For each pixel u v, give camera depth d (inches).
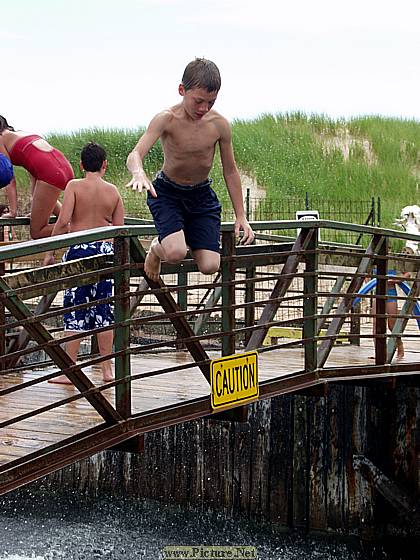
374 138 1245.7
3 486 205.0
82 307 223.8
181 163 227.6
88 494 402.3
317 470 363.6
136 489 394.9
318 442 363.6
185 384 295.4
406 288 407.5
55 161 332.5
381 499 359.3
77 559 370.3
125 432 236.5
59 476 408.2
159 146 1119.0
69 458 221.0
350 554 358.6
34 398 276.7
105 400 231.6
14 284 211.5
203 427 382.9
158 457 392.2
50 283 217.5
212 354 367.6
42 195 332.2
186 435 386.6
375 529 358.6
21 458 210.5
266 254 280.5
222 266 267.7
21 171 1054.4
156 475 391.5
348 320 409.7
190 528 381.4
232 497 377.7
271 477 370.3
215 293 343.6
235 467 377.1
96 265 232.1
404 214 474.0
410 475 361.4
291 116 1273.4
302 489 365.4
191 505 384.2
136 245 239.0
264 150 1175.0
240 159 1157.7
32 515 400.2
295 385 294.0
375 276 318.0
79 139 1199.6
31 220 337.7
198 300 498.9
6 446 223.9
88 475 403.2
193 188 232.4
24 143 333.7
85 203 287.0
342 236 922.7
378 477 357.4
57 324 411.5
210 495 381.7
